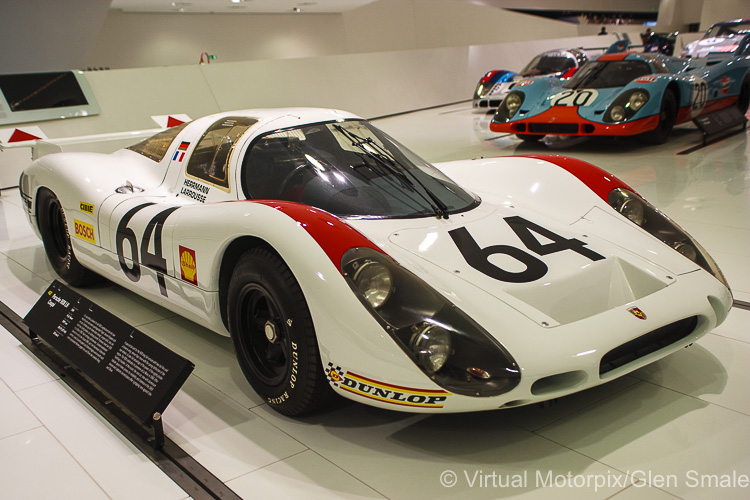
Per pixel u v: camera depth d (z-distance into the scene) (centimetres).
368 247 167
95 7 928
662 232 217
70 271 296
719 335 229
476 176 260
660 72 638
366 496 150
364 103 930
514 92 664
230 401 197
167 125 456
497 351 151
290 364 172
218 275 197
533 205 235
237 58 1310
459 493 150
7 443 178
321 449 170
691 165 528
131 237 233
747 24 865
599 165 549
